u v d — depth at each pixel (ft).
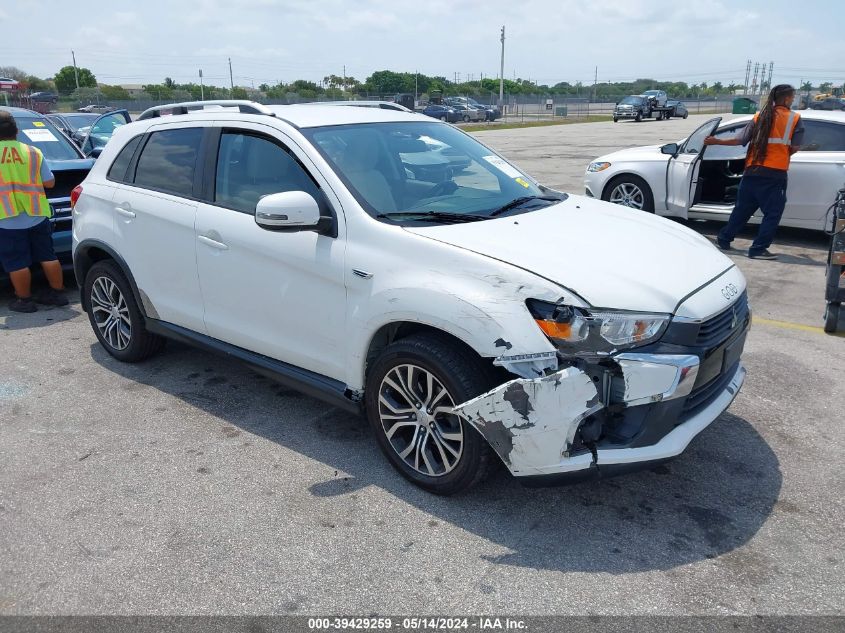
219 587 9.25
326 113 13.71
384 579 9.36
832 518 10.48
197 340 14.38
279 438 13.16
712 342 10.17
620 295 9.73
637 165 30.25
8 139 19.85
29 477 11.93
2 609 8.93
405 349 10.66
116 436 13.30
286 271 12.23
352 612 8.79
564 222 12.09
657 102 148.66
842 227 17.16
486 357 9.70
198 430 13.50
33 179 20.07
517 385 9.45
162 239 14.40
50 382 15.80
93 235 15.98
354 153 12.53
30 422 13.91
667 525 10.39
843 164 25.31
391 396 11.44
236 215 13.06
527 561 9.65
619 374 9.48
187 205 13.92
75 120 49.78
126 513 10.88
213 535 10.32
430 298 10.18
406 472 11.44
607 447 9.71
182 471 12.06
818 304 20.39
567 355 9.46
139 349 16.26
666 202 29.71
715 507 10.80
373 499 11.16
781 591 9.00
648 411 9.65
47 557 9.90
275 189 12.60
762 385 15.01
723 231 26.71
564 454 9.52
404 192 12.23
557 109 181.16
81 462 12.40
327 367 12.12
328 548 10.00
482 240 10.73
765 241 25.09
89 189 16.30
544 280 9.78
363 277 11.09
